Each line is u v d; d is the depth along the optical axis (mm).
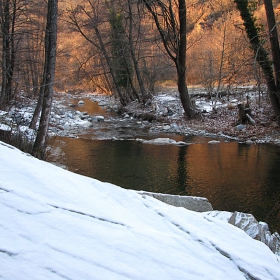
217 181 8516
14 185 2729
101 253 2139
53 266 1915
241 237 2863
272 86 14039
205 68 24406
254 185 8188
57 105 27641
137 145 12938
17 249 1990
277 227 5957
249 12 14328
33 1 18062
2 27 15336
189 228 2791
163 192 7699
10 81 16703
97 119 20078
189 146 12766
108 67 25469
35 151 8102
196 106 20578
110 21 22750
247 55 16031
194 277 2141
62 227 2326
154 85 30359
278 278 2383
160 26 16750
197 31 28328
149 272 2068
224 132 15023
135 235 2439
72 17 22703
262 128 14602
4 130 7465
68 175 3314
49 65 8578
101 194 3088
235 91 22547
